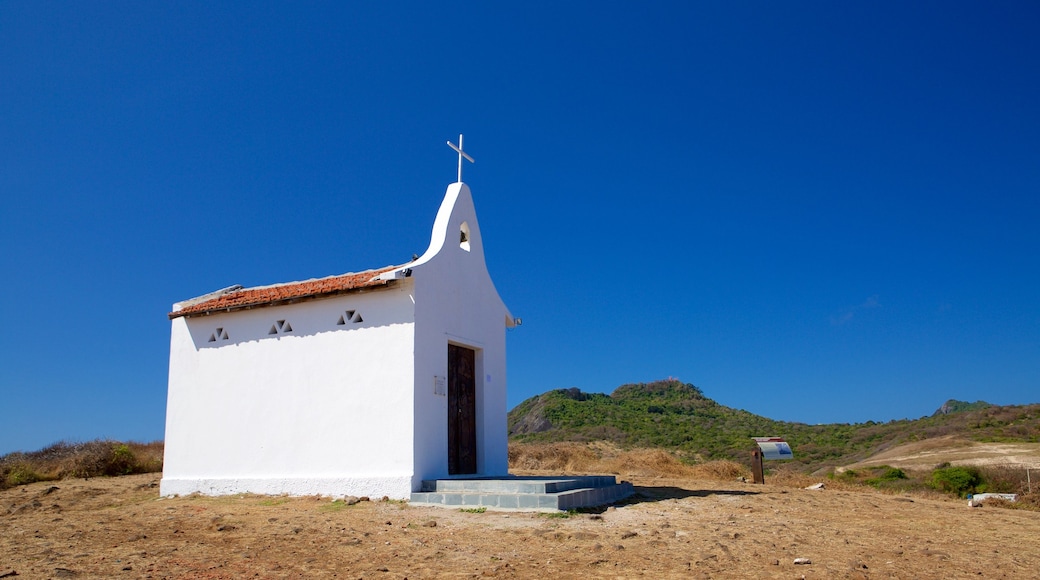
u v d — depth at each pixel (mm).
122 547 8953
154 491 16734
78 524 10859
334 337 14523
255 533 9938
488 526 10336
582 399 61594
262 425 14969
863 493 17984
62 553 8547
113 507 14203
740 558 8547
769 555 8758
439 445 14102
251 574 7648
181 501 14414
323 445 14195
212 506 13227
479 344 16297
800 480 21766
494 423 16609
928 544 9977
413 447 13281
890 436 48438
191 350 16203
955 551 9500
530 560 8305
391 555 8562
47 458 23812
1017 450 35875
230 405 15438
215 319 16016
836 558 8734
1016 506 17500
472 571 7828
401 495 13070
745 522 11219
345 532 9922
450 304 15188
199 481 15336
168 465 15875
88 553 8555
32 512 13344
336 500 13250
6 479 19750
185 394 16047
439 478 13789
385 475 13391
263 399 15078
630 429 50938
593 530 10078
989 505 17703
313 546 9047
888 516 12844
